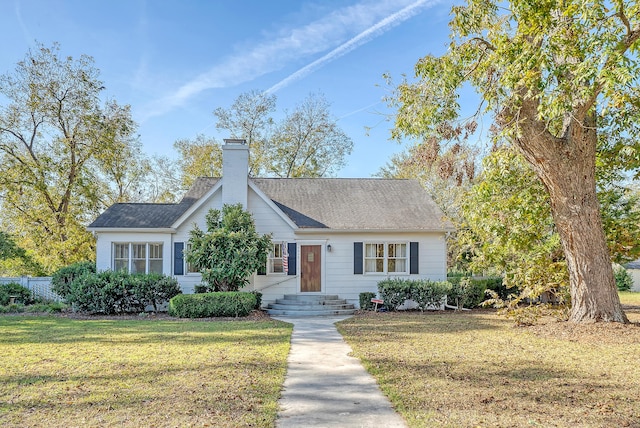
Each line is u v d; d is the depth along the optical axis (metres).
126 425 5.13
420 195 21.80
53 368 7.86
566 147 11.66
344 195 21.58
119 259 18.64
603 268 11.91
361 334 11.85
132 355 9.01
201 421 5.27
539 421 5.27
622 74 8.04
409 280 18.61
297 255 19.08
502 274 18.28
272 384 6.89
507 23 11.74
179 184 37.78
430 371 7.73
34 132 26.14
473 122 11.91
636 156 11.67
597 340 10.46
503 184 14.55
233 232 17.12
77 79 26.03
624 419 5.33
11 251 22.31
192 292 18.64
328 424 5.24
